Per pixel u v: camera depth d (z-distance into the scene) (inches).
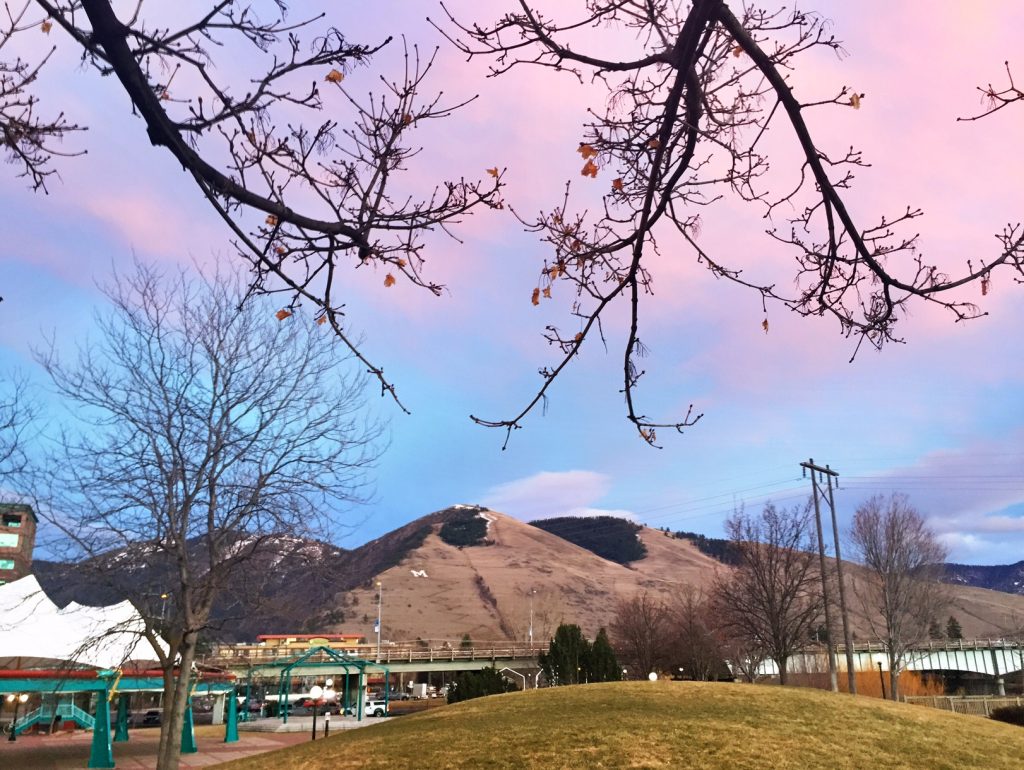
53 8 91.3
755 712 728.3
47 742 1627.7
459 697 1528.1
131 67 89.7
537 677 2169.0
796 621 1478.8
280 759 697.6
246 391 637.9
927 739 662.5
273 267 103.3
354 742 719.7
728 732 628.7
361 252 107.7
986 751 640.4
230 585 620.1
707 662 2187.5
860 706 798.5
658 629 2436.0
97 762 1105.4
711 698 808.3
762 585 1449.3
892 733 673.0
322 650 2313.0
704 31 106.0
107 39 89.1
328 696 1406.3
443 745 622.8
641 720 669.9
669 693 842.8
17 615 1127.0
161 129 90.7
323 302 107.8
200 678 1387.8
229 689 1694.1
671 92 104.9
